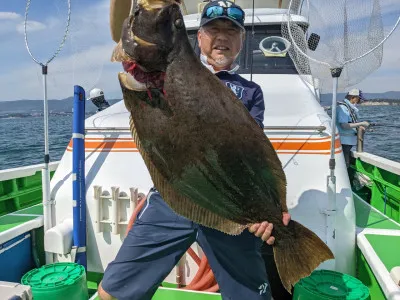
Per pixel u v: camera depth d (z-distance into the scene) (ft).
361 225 9.12
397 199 11.56
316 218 8.30
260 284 6.86
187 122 5.49
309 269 6.28
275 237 6.21
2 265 8.47
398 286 6.31
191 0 15.24
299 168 8.89
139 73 5.38
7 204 11.84
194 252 8.54
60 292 7.34
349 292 6.80
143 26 5.05
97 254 9.28
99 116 10.69
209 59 7.30
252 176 5.85
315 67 9.12
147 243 6.92
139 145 5.85
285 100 10.90
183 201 5.99
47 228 9.35
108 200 9.17
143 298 6.97
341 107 18.47
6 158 54.19
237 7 6.90
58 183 9.71
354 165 17.85
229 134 5.57
